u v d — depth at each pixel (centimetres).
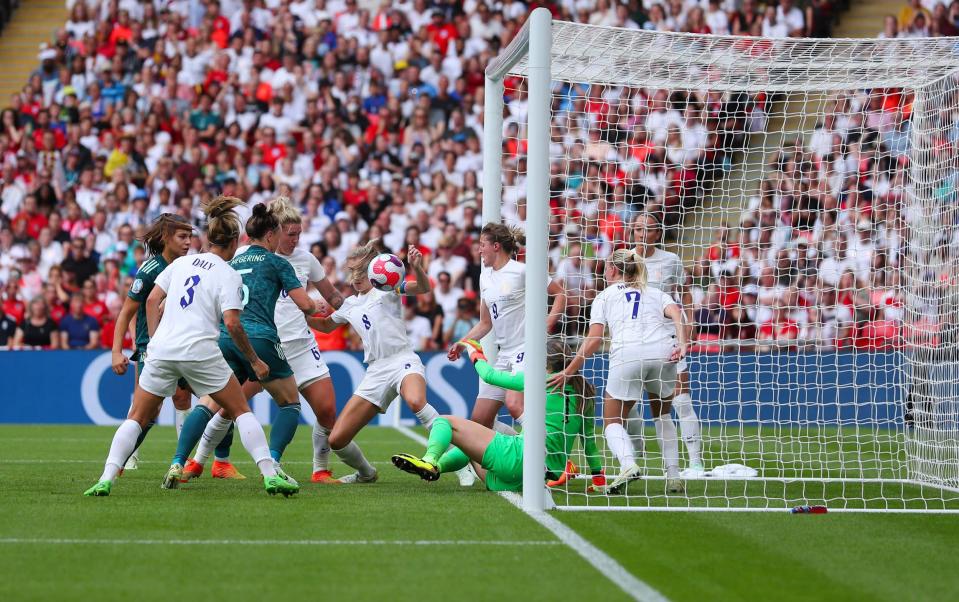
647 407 5438
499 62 2917
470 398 5984
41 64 8112
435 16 7838
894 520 2391
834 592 1647
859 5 7581
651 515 2388
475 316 6381
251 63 7812
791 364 5469
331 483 3003
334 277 6688
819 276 5031
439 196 7144
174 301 2514
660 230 3847
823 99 3531
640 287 2919
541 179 2378
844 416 5491
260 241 2859
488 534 2075
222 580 1653
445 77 7550
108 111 7719
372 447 4466
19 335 6488
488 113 3130
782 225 5597
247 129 7544
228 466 3077
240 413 2558
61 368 6081
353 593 1578
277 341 2830
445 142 7312
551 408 2852
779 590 1650
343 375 5928
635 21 7744
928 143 3250
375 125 7475
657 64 2962
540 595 1580
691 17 7619
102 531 2059
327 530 2095
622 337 2881
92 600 1523
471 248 6631
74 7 8156
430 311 6431
